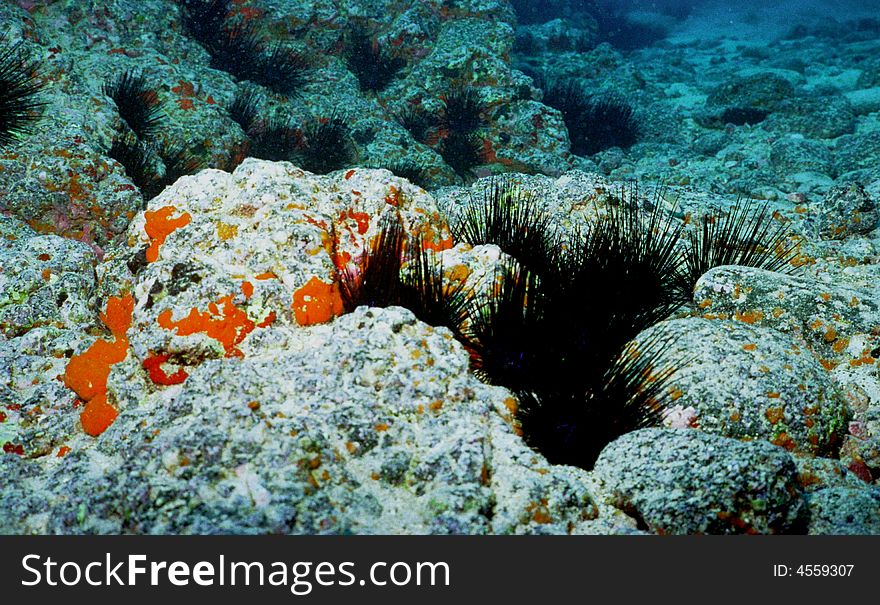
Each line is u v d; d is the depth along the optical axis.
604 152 4.73
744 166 4.13
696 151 4.69
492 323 1.12
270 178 1.23
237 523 0.78
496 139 4.34
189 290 1.06
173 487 0.80
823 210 2.08
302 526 0.79
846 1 9.92
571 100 5.14
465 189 2.06
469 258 1.30
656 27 9.53
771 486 0.88
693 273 1.56
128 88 3.35
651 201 2.11
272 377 0.98
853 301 1.31
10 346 1.20
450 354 1.01
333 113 4.16
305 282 1.12
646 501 0.90
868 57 6.55
